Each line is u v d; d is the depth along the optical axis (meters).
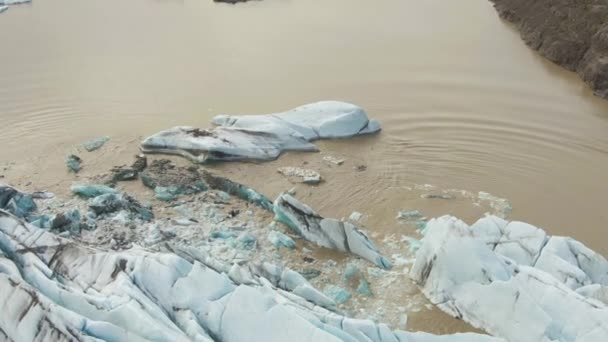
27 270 11.55
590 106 19.80
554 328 10.87
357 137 18.47
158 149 17.69
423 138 18.28
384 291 12.72
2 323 10.37
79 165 16.97
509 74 22.09
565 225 14.68
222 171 16.91
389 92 20.80
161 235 13.99
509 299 11.39
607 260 13.43
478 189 16.06
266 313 10.75
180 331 10.27
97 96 20.84
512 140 18.03
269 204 15.23
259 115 18.97
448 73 22.09
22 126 19.03
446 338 10.75
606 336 10.48
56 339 9.89
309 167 17.06
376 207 15.43
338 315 11.15
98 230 14.04
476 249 12.29
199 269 11.62
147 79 22.06
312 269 13.28
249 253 13.70
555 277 12.27
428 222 14.09
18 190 15.16
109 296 10.91
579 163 16.97
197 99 20.50
